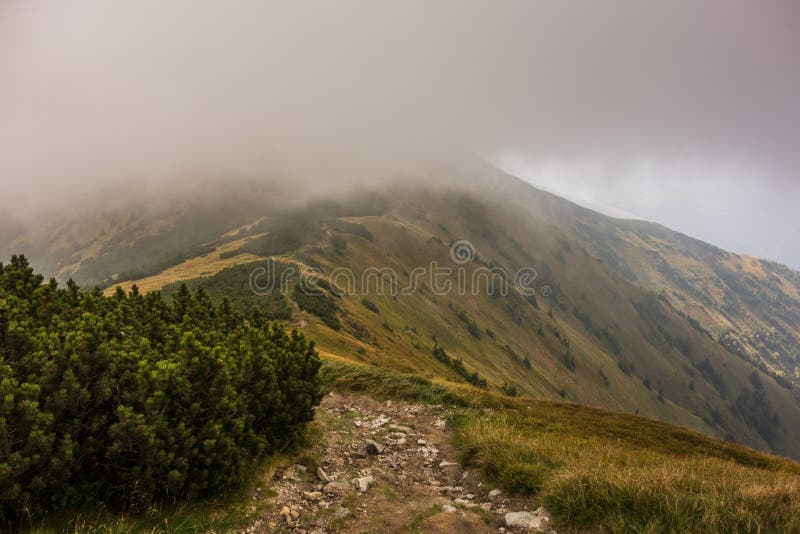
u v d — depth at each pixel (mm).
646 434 21391
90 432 6156
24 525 5266
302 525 6496
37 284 12516
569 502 6727
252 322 13422
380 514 6949
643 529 5840
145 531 5609
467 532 6312
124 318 11227
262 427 9289
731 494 6762
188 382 7078
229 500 6930
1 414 5285
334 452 10438
